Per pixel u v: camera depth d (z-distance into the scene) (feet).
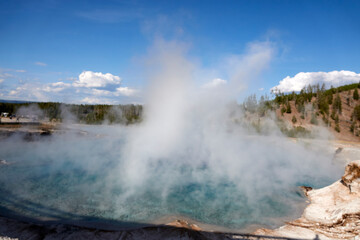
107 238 23.77
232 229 29.32
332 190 40.06
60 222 28.43
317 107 258.57
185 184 46.39
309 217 33.45
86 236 23.80
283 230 29.30
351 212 31.17
